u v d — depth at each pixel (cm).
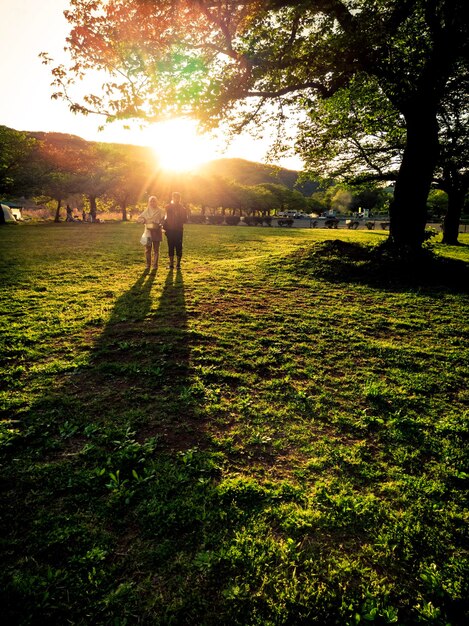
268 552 226
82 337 572
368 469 315
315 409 402
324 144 1620
